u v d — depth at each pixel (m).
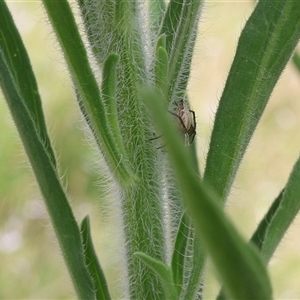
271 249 0.25
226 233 0.20
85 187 0.70
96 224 0.67
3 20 0.26
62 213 0.25
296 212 0.25
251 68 0.25
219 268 0.20
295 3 0.25
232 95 0.25
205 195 0.19
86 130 0.27
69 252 0.25
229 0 0.84
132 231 0.27
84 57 0.24
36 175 0.25
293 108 0.81
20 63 0.27
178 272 0.26
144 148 0.26
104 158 0.26
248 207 0.70
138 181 0.26
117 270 0.29
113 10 0.26
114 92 0.25
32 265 0.67
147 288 0.27
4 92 0.25
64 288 0.65
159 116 0.18
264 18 0.25
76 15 0.26
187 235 0.26
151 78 0.26
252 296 0.21
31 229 0.68
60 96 0.75
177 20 0.27
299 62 0.29
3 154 0.70
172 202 0.28
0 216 0.69
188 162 0.19
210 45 0.84
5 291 0.66
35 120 0.26
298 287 0.62
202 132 0.64
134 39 0.26
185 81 0.27
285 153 0.77
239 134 0.25
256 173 0.74
